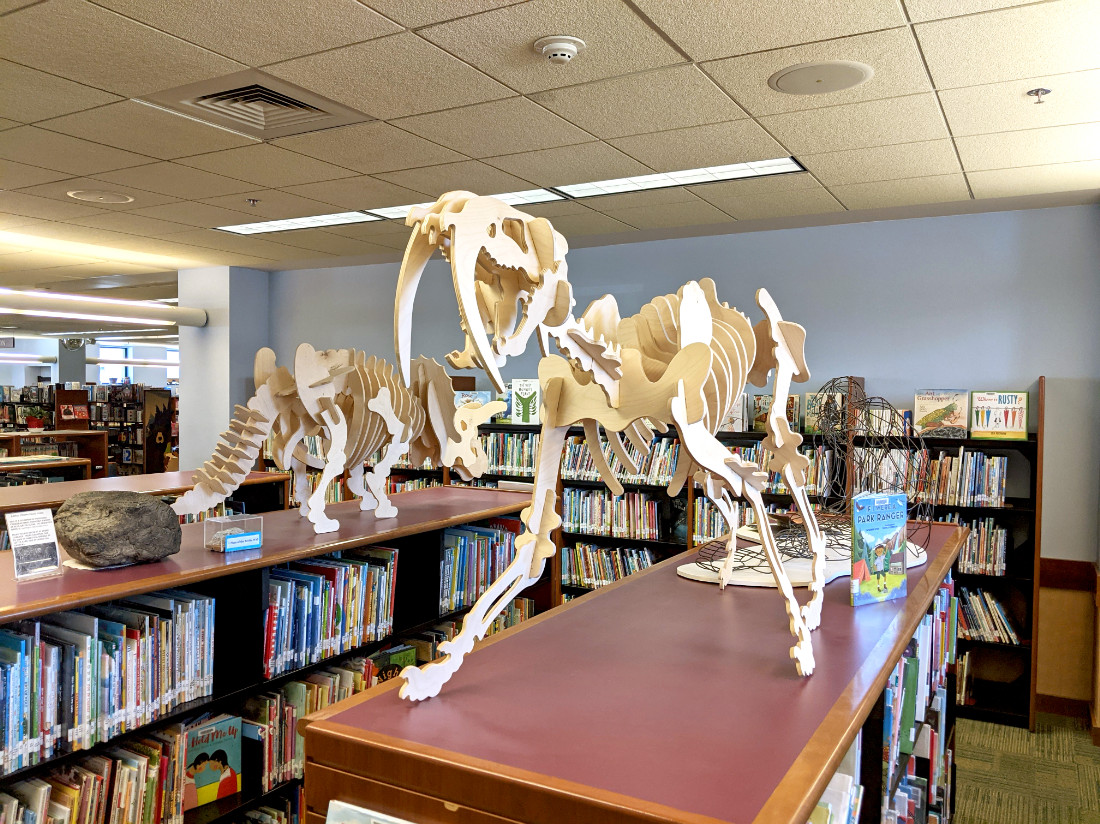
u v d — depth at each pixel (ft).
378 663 10.41
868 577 6.73
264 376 9.72
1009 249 15.33
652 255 18.94
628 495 16.83
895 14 7.65
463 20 7.91
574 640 5.75
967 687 14.67
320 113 10.55
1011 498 15.17
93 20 7.97
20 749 6.47
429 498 12.50
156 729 7.63
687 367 5.20
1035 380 15.14
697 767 3.75
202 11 7.77
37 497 11.51
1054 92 9.45
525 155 12.28
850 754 5.08
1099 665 13.61
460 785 3.77
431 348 22.40
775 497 15.79
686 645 5.64
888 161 12.28
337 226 17.89
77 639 6.91
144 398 30.96
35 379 68.18
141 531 7.63
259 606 8.37
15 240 19.86
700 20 7.84
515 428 18.93
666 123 10.77
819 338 17.04
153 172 13.51
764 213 15.84
